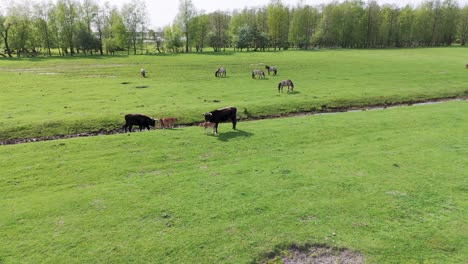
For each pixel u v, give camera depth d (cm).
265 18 13800
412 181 1387
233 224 1072
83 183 1407
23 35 8981
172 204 1200
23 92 3656
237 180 1406
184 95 3516
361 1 12619
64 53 10388
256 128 2289
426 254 930
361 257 924
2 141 2175
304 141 1997
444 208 1169
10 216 1123
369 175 1449
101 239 998
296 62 6981
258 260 919
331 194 1271
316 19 13512
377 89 3819
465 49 10462
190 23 11112
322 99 3291
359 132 2188
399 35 12644
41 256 920
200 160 1680
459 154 1716
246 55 9238
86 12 10575
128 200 1232
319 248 964
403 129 2247
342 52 9969
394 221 1089
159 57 8625
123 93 3628
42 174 1493
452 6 12262
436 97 3562
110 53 10656
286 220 1095
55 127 2391
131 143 1927
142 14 10956
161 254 932
